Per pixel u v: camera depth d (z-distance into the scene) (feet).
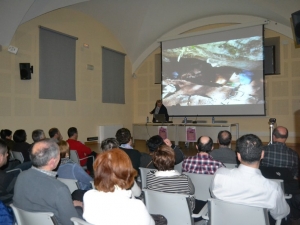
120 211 3.74
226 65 25.99
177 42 28.81
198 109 27.55
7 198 6.51
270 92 24.70
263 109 24.23
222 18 26.71
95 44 26.76
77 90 24.77
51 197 4.76
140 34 28.63
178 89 28.73
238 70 25.38
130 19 26.73
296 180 7.23
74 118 24.47
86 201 4.01
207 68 27.02
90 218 3.87
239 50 25.31
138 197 6.80
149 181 6.11
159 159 6.01
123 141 10.00
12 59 19.67
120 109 30.14
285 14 21.77
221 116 26.55
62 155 7.88
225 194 5.13
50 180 4.94
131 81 32.01
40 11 20.40
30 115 20.84
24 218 4.69
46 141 5.27
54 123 22.67
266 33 24.90
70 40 24.03
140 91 32.24
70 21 24.04
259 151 4.99
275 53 24.50
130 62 31.73
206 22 27.53
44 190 4.81
